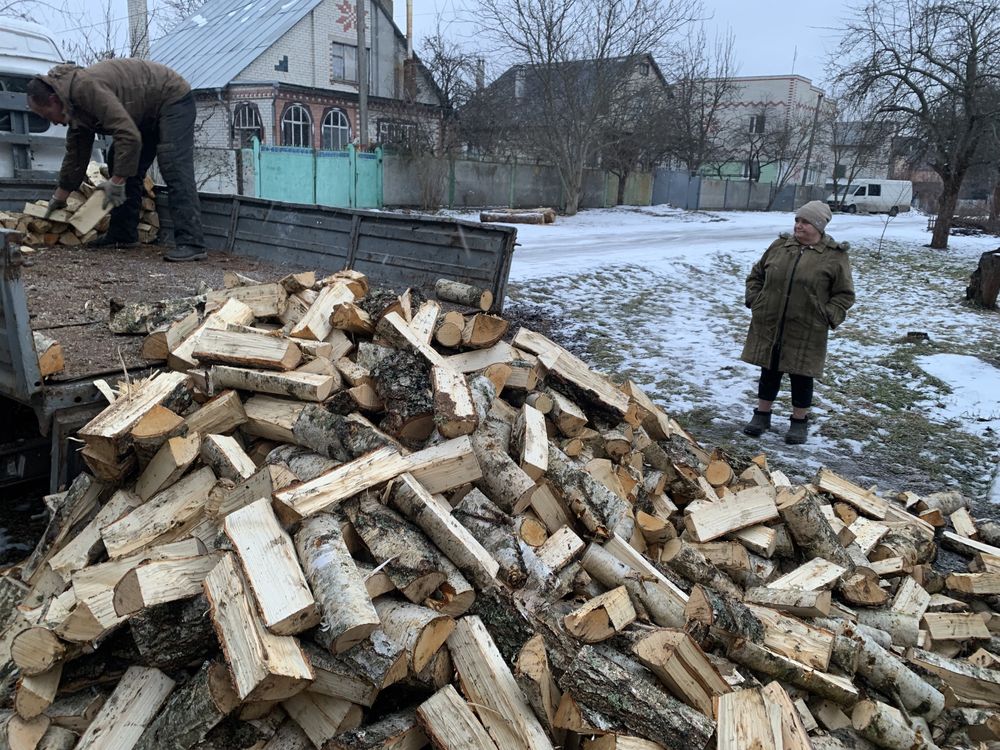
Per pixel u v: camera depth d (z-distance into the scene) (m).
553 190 28.20
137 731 1.91
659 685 2.15
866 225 27.56
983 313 11.41
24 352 2.65
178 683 2.02
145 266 5.35
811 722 2.36
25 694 1.96
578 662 2.08
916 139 19.27
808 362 5.33
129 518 2.41
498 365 3.27
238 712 1.91
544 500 2.76
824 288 5.22
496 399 3.19
